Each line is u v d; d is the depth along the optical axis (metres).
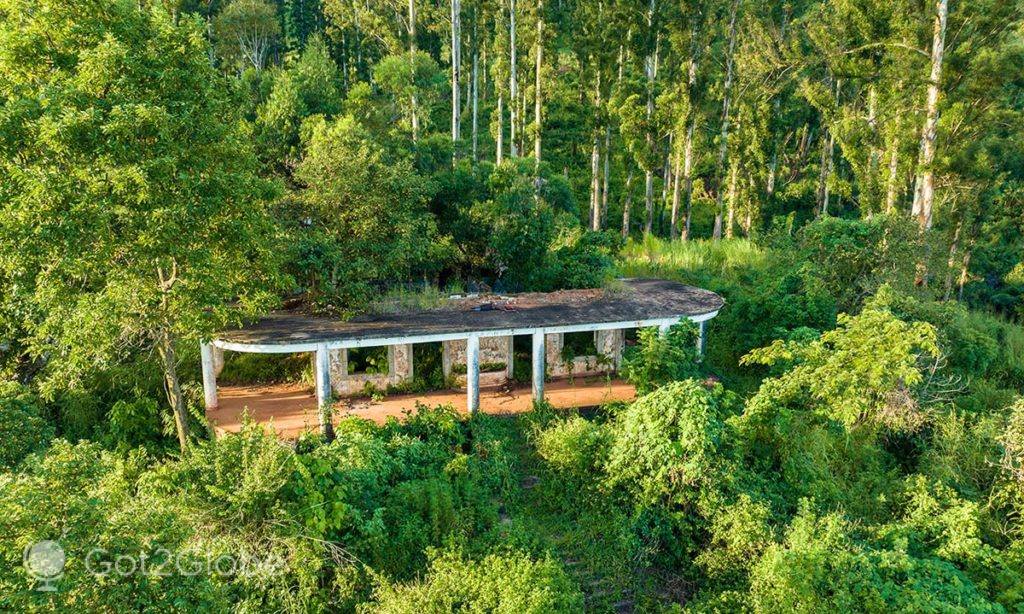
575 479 13.06
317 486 10.45
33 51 10.28
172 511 8.38
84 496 6.91
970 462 13.59
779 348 15.45
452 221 22.77
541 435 14.20
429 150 26.25
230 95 12.20
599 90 33.69
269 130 22.27
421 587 9.59
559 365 18.80
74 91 9.77
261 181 12.26
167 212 10.21
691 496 11.94
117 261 11.54
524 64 36.22
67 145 9.79
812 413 14.21
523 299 18.08
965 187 25.09
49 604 5.93
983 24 22.17
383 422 15.16
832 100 28.61
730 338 21.08
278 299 13.16
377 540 10.42
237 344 14.12
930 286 22.70
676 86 31.69
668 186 40.31
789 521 11.80
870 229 20.14
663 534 11.77
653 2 30.73
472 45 38.09
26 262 10.19
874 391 14.02
